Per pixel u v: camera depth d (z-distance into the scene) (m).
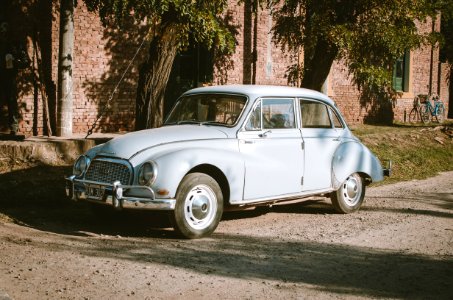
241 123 7.88
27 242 6.71
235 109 8.03
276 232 7.85
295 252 6.79
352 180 9.35
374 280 5.82
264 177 7.97
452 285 5.75
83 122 13.96
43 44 13.02
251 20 17.42
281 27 13.70
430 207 10.12
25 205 9.11
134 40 14.77
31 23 12.81
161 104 11.05
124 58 14.62
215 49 16.61
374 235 7.82
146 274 5.68
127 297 5.02
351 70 13.47
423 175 14.34
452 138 19.02
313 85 13.70
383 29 12.45
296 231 7.94
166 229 7.79
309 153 8.58
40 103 13.02
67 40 12.49
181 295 5.14
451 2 13.26
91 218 8.41
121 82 14.62
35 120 12.95
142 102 10.92
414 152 16.53
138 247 6.72
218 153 7.43
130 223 8.09
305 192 8.59
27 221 7.95
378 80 12.81
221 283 5.52
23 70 12.70
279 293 5.29
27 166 10.37
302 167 8.48
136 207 6.93
